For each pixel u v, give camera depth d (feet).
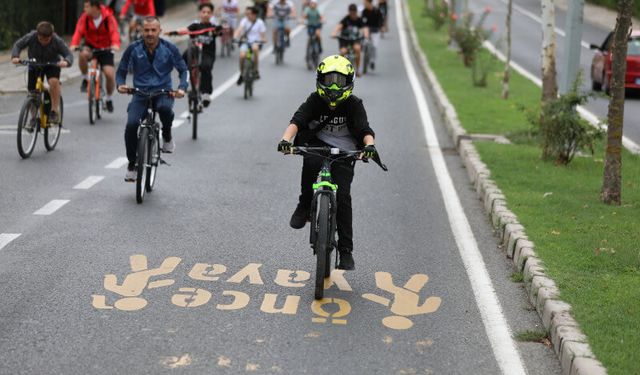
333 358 56.49
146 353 56.24
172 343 57.98
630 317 60.80
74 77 205.16
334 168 71.56
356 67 241.14
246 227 88.38
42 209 92.79
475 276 74.79
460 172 120.88
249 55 190.49
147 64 102.01
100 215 91.15
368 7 251.60
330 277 73.36
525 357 57.82
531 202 95.09
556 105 120.37
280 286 70.54
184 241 82.48
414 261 78.69
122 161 120.26
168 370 53.78
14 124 147.43
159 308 64.54
